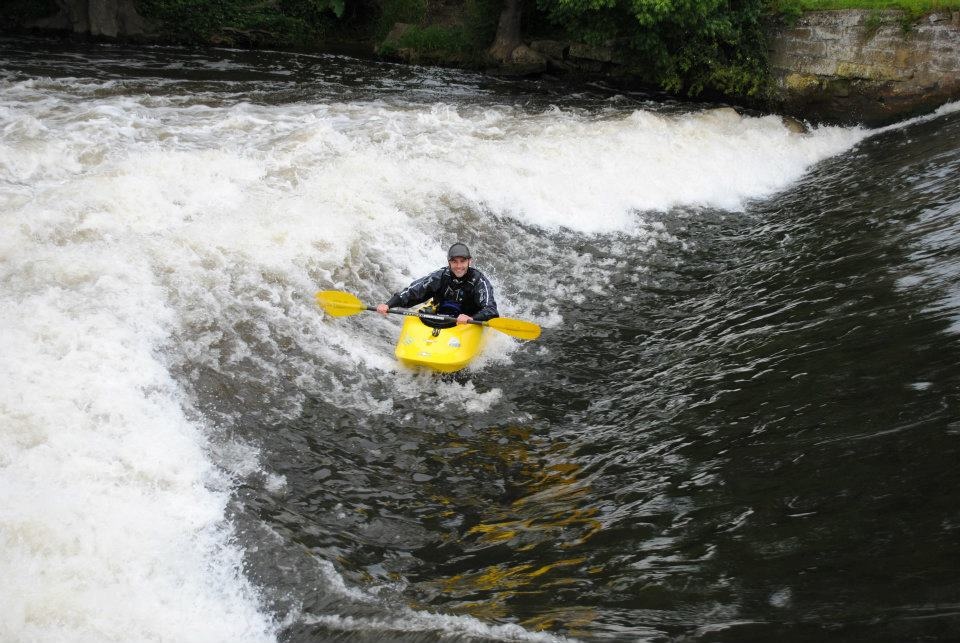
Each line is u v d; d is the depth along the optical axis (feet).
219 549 16.51
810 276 28.96
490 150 39.34
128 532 16.22
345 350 24.34
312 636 14.64
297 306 25.43
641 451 19.72
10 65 53.01
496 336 26.53
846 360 21.24
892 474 15.96
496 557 16.48
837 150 49.47
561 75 67.26
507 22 67.00
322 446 20.26
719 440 19.20
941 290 23.94
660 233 36.04
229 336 23.27
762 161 45.50
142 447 18.54
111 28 68.59
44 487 16.53
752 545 15.06
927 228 30.22
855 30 53.88
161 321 22.79
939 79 51.37
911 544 14.05
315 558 16.57
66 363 19.99
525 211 35.19
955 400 17.70
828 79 55.77
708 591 14.14
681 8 54.34
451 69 68.54
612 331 27.58
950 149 41.57
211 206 29.14
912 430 17.11
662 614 13.82
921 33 51.26
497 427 21.70
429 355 23.56
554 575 15.56
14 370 19.15
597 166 40.09
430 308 25.44
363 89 56.34
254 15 73.56
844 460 16.81
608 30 57.52
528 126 46.11
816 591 13.51
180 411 20.18
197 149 35.42
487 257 31.60
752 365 22.77
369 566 16.46
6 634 13.47
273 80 57.00
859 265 28.63
